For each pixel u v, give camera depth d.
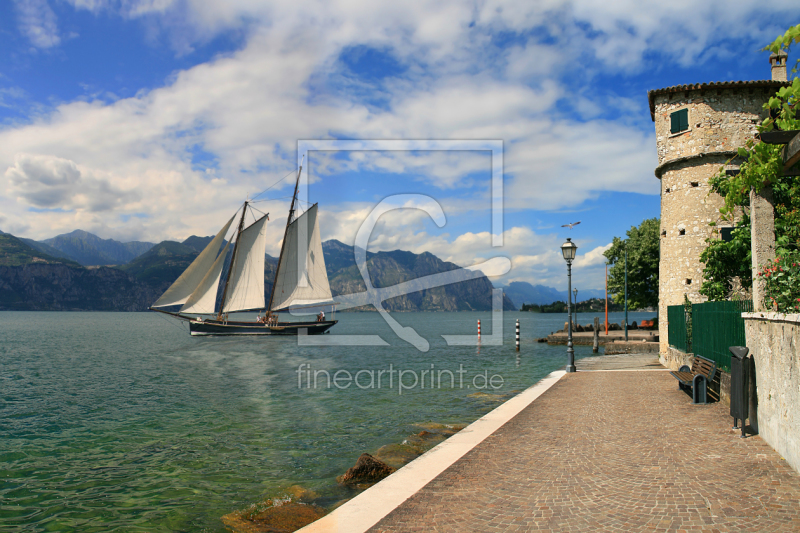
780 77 22.67
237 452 13.91
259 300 75.50
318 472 11.80
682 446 8.96
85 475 12.45
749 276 19.09
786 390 7.83
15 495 11.15
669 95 24.67
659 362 27.09
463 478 7.64
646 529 5.57
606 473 7.61
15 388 28.52
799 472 7.23
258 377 32.41
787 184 14.07
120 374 34.97
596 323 44.69
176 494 10.82
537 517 6.02
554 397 15.25
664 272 25.28
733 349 9.89
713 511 6.00
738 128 22.91
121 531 9.09
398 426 16.44
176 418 19.22
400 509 6.43
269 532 8.44
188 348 60.75
